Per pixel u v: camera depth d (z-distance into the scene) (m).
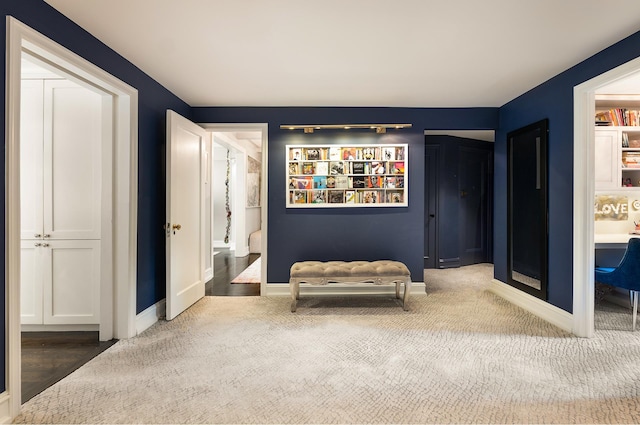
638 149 3.55
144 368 2.30
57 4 1.98
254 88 3.44
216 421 1.74
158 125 3.29
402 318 3.31
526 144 3.57
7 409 1.73
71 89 2.88
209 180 5.07
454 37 2.38
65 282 2.93
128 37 2.38
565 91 2.97
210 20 2.16
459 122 4.12
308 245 4.12
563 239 3.03
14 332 1.77
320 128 4.07
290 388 2.05
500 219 4.10
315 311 3.53
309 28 2.26
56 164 2.89
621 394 1.97
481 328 3.03
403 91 3.53
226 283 4.77
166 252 3.20
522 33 2.32
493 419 1.75
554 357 2.46
